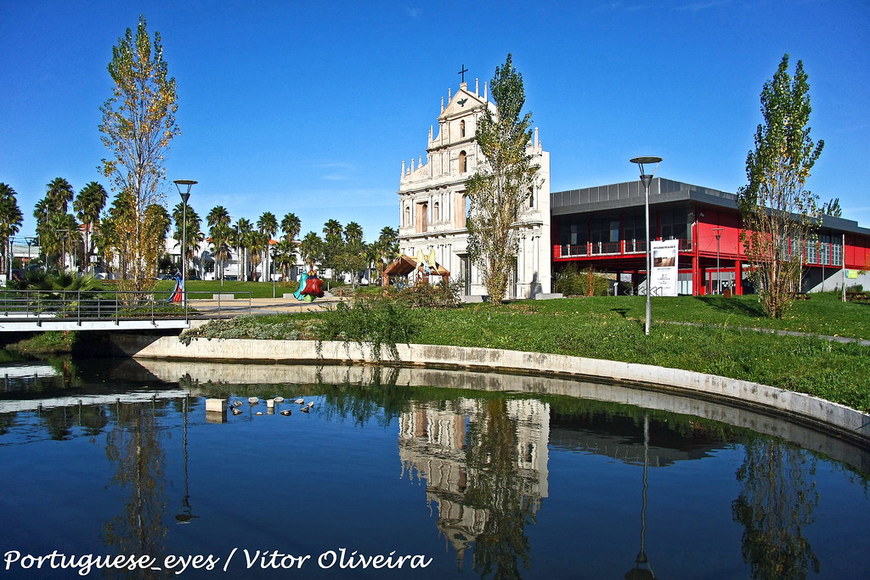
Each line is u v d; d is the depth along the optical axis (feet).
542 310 116.26
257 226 323.98
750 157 92.48
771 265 91.61
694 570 25.16
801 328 83.92
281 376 83.05
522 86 127.34
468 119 171.73
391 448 44.45
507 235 126.52
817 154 87.61
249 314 110.63
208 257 378.32
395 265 150.82
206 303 160.56
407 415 55.83
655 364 68.64
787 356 60.70
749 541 27.91
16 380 79.61
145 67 110.42
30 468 40.16
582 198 191.52
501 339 88.69
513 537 28.50
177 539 28.71
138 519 31.17
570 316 103.40
